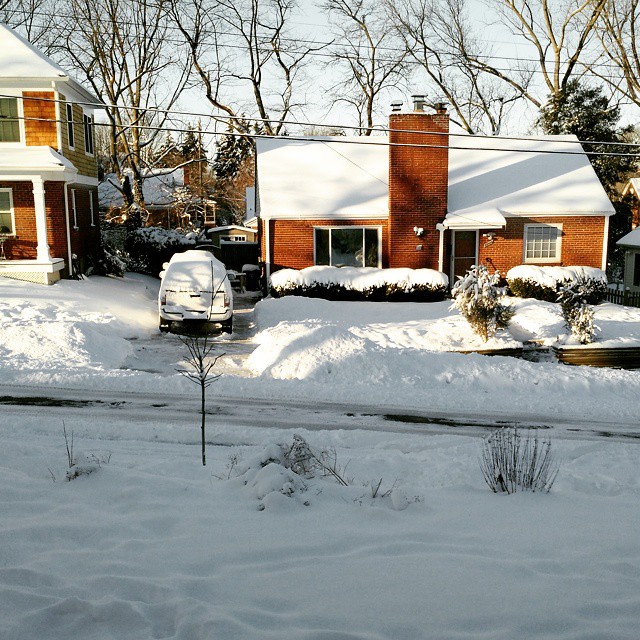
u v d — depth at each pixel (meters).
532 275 24.59
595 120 37.78
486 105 44.59
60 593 4.21
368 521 5.61
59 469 7.09
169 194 52.72
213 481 6.89
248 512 5.77
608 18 38.75
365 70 44.50
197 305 18.66
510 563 4.68
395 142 25.31
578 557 4.84
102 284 24.86
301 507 5.88
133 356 16.12
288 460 7.17
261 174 27.92
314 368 14.32
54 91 23.67
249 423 10.93
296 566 4.64
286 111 44.72
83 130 27.81
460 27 42.03
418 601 4.12
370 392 13.21
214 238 34.75
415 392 13.37
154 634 3.76
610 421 11.77
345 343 15.07
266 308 22.16
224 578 4.44
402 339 17.47
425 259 25.81
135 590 4.28
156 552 4.88
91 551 4.90
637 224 41.66
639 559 4.84
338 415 11.63
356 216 25.69
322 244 26.09
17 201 23.64
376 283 23.95
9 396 11.96
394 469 7.93
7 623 3.80
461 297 17.53
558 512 5.95
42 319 17.34
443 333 17.88
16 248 23.80
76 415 10.88
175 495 6.21
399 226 25.58
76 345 15.41
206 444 9.56
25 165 21.88
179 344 17.73
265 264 26.59
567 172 28.75
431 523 5.59
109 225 37.75
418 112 25.28
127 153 40.50
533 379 14.16
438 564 4.67
